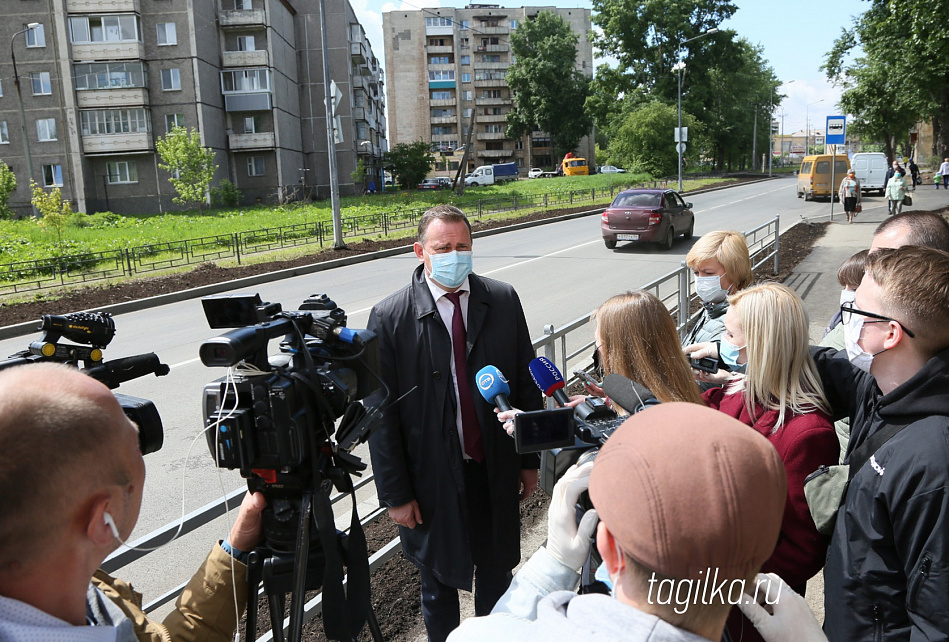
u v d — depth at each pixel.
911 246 1.71
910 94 26.91
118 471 1.02
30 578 0.95
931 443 1.45
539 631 1.04
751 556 0.88
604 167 78.75
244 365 1.51
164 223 30.38
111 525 1.01
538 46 76.62
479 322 2.52
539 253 16.81
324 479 1.63
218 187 45.22
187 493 4.71
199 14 42.72
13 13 40.81
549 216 27.05
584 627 0.98
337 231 19.16
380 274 15.30
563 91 76.38
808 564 1.93
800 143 134.75
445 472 2.46
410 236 22.27
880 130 39.50
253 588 1.60
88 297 13.59
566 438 1.47
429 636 2.58
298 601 1.52
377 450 2.46
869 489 1.55
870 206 24.91
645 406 1.54
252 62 45.50
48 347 1.41
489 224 24.62
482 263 15.53
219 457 1.50
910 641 1.47
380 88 92.50
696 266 3.48
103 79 41.56
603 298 10.85
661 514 0.86
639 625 0.92
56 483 0.93
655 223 16.14
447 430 2.47
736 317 2.19
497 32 93.38
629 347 2.12
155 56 42.31
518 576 1.33
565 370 4.27
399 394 2.49
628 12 55.69
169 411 6.55
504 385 1.93
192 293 13.88
